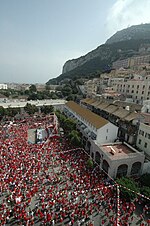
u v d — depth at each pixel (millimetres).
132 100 95250
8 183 41906
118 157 47375
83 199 38969
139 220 35156
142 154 49750
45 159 53781
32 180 43969
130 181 42000
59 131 79938
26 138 69812
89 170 49562
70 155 57156
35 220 33500
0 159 51344
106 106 81250
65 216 34625
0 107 95812
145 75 106250
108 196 39875
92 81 145250
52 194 39500
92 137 62188
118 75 135625
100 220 34250
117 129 61250
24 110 108062
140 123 57406
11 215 34250
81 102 108125
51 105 115562
